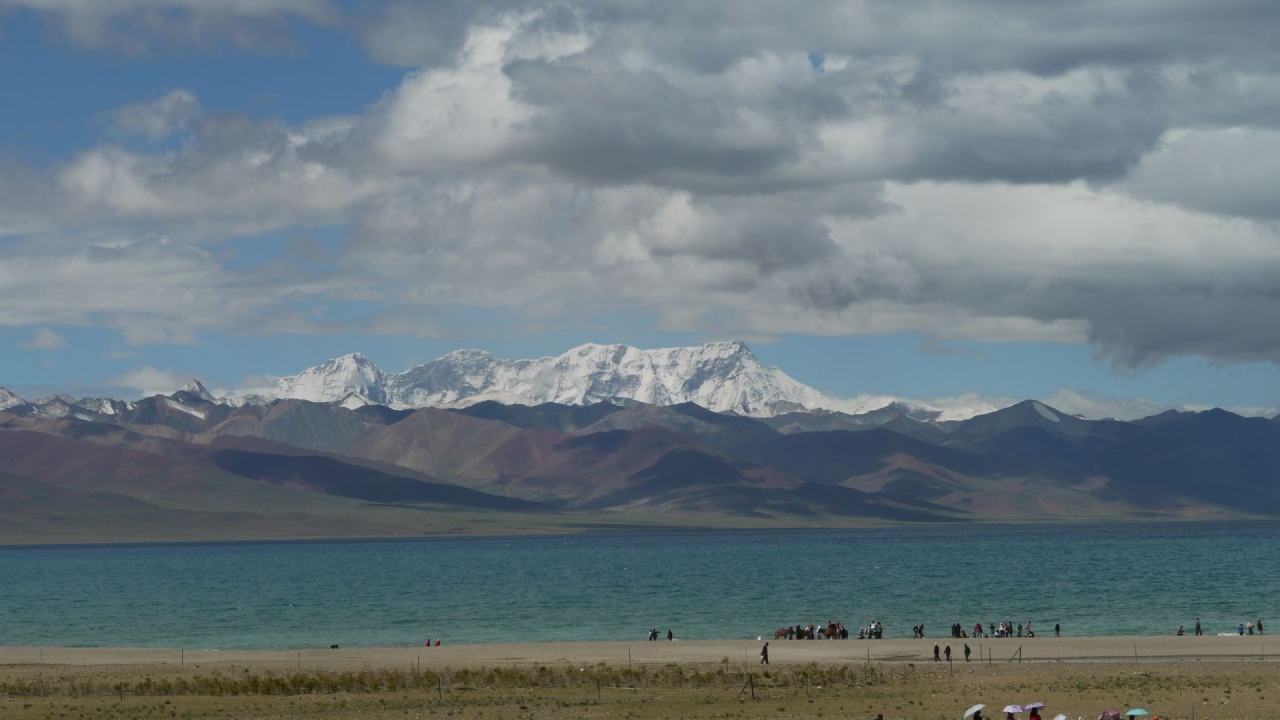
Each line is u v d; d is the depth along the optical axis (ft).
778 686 331.77
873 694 310.24
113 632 597.93
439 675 353.10
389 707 295.07
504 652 442.09
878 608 654.12
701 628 566.36
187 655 445.37
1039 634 507.30
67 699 314.96
